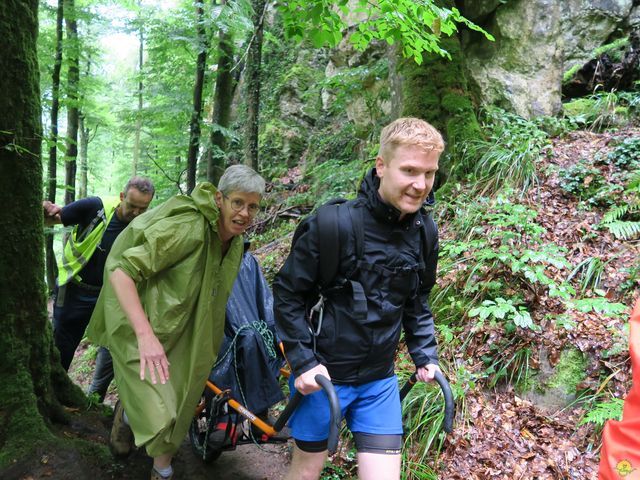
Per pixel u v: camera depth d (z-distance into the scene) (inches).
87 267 137.3
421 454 110.3
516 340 130.7
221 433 103.0
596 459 104.7
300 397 76.5
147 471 104.7
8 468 92.2
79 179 690.2
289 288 73.9
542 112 231.8
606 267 146.9
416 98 218.5
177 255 85.8
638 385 43.5
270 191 378.9
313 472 81.7
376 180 72.6
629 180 171.9
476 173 199.5
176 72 371.6
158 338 86.9
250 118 303.7
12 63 94.9
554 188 181.6
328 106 442.9
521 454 108.6
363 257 71.1
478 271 151.3
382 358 76.1
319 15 149.6
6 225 97.7
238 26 215.0
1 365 98.3
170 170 515.5
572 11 275.7
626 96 234.1
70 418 111.3
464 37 246.5
